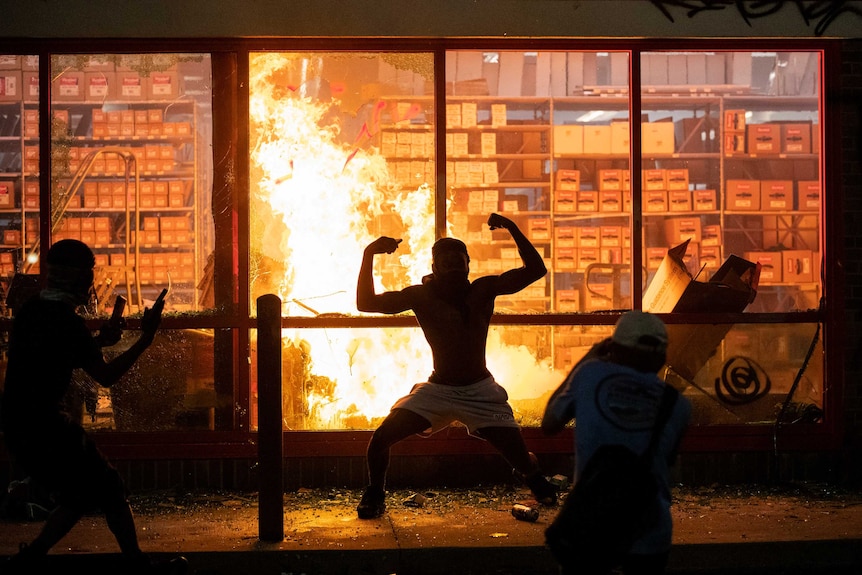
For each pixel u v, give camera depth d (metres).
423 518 6.07
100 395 6.92
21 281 7.14
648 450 3.46
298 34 6.82
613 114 9.66
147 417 6.93
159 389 6.94
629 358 3.64
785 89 9.77
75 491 4.45
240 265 6.93
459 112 8.92
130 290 8.17
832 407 7.12
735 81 9.66
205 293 7.18
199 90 8.16
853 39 7.07
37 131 7.87
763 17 6.99
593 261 8.95
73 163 8.05
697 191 9.42
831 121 7.11
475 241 8.84
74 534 5.74
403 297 6.07
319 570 5.24
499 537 5.54
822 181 7.17
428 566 5.29
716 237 9.38
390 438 5.98
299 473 6.93
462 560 5.30
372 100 7.43
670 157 9.55
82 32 6.75
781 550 5.42
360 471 6.97
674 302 7.49
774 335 7.24
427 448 6.95
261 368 5.50
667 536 3.50
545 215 9.01
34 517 6.23
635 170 7.19
